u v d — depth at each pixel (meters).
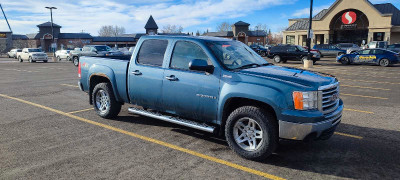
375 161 4.19
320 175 3.75
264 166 4.00
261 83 3.97
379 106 7.72
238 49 5.07
